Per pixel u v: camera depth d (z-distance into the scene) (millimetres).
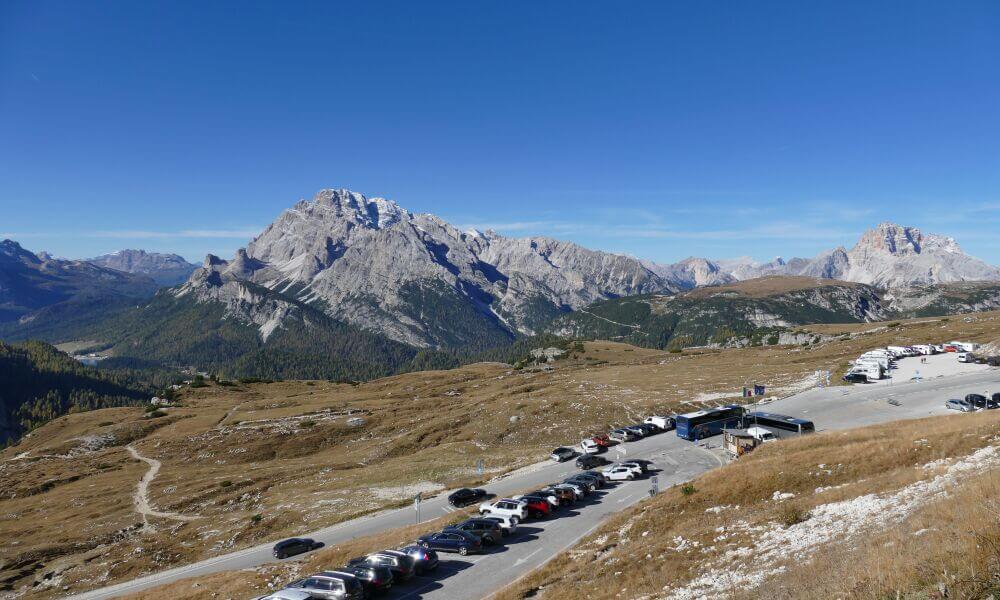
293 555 58469
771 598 20141
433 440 121000
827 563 21469
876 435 51156
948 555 15562
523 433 109312
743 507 40438
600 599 29172
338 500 81062
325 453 137625
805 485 41688
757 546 29766
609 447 83250
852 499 32969
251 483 106750
